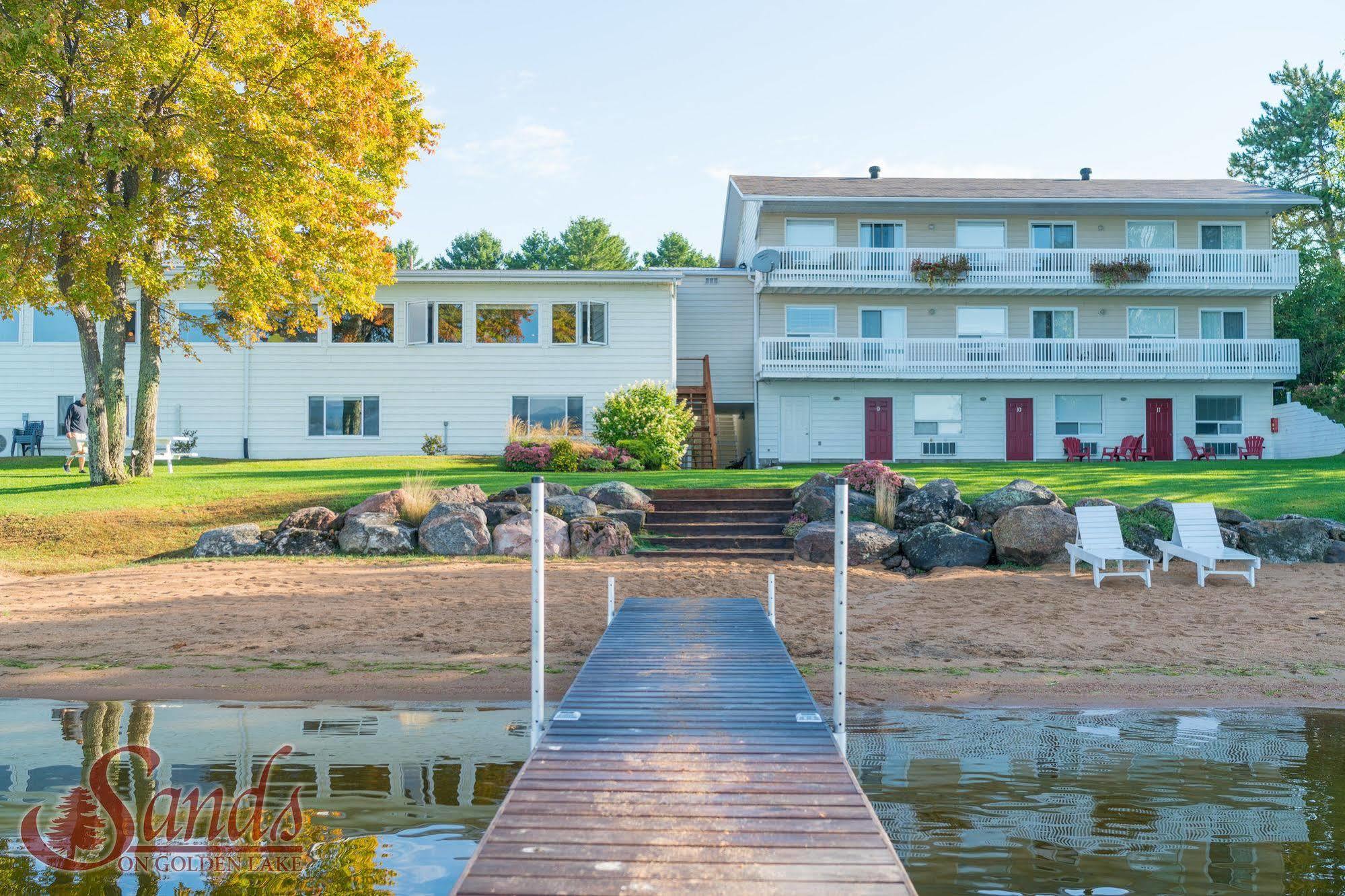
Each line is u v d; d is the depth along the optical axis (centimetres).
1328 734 746
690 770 551
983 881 457
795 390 3431
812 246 3422
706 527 1772
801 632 1138
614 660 836
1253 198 3394
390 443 3164
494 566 1538
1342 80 5472
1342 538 1598
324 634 1113
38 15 1767
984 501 1727
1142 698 873
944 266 3356
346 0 2159
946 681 931
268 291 2112
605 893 398
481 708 823
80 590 1362
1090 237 3500
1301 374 4366
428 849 494
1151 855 490
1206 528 1504
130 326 3067
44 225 1828
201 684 909
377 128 2114
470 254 8219
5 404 3091
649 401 2802
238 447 3117
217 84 1900
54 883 455
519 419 3084
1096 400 3447
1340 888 450
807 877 415
